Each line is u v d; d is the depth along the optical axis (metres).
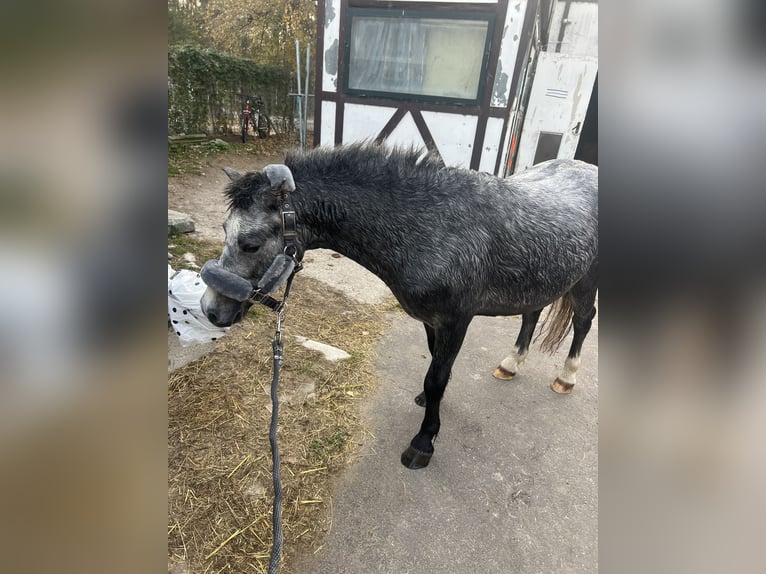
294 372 2.66
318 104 5.45
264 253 1.60
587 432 2.47
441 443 2.30
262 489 1.91
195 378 2.50
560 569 1.72
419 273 1.77
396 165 1.77
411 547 1.74
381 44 5.03
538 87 5.88
